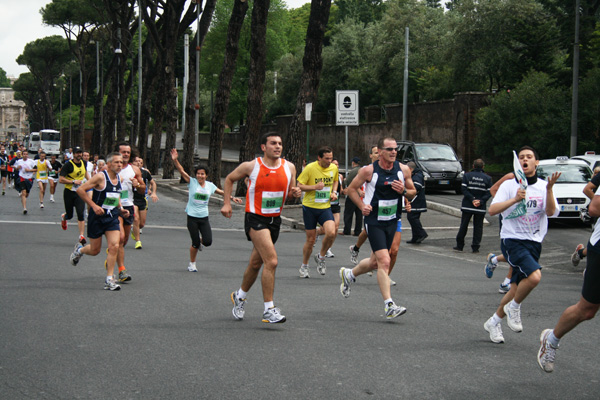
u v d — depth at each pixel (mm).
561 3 32812
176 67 97812
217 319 7137
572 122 28125
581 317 4977
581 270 11648
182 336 6367
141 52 50469
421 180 15297
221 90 28078
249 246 14188
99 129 60844
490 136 34500
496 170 34500
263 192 6801
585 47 30375
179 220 19578
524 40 36031
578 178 18547
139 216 13938
